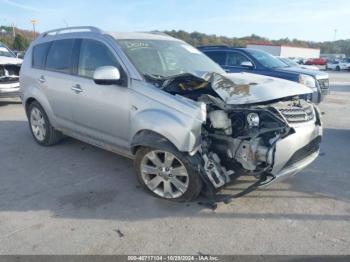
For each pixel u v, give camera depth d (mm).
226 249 2900
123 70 3920
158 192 3758
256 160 3291
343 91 15414
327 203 3723
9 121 7539
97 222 3311
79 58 4586
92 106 4309
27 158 5098
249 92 3432
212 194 3486
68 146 5633
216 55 9602
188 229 3195
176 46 4770
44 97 5203
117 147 4246
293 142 3307
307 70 8914
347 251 2867
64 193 3934
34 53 5535
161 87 3670
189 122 3289
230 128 3373
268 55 9500
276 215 3453
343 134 6773
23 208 3582
